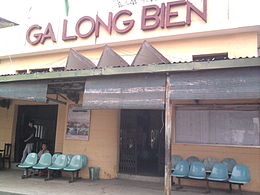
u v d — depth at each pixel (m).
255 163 7.61
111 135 9.48
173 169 8.11
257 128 7.70
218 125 8.13
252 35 8.12
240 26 7.95
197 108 8.42
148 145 9.95
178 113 8.63
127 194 7.10
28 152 10.51
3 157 11.17
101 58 8.98
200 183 8.05
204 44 8.66
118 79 6.64
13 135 11.74
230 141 7.94
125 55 9.75
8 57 12.00
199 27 8.47
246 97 5.45
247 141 7.77
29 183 8.38
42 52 11.10
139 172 9.40
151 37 9.09
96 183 8.49
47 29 10.92
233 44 8.30
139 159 9.87
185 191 7.46
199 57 8.84
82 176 9.37
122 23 9.73
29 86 7.73
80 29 10.43
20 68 11.73
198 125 8.35
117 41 9.63
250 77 5.47
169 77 6.16
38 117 11.77
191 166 7.73
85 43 10.17
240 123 7.90
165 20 8.96
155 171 9.57
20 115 12.04
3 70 12.13
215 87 5.71
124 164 9.50
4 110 12.07
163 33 8.95
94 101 6.78
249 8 7.95
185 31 8.62
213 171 7.40
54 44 10.77
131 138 9.62
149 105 6.25
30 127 11.51
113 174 9.29
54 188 7.73
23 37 11.52
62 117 10.63
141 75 6.44
